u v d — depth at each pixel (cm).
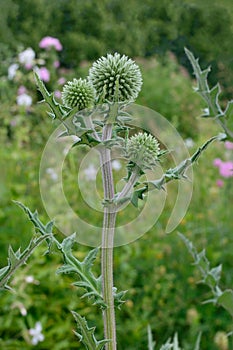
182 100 342
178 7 407
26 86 236
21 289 144
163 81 360
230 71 376
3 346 141
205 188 197
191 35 405
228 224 186
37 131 221
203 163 210
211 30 397
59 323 150
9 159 192
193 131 326
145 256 177
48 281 157
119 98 65
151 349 81
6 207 172
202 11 398
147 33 417
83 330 63
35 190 188
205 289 167
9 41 380
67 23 412
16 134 203
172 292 174
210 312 161
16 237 163
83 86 63
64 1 409
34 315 153
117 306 65
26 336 142
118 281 166
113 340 64
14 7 388
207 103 71
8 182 183
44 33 398
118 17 420
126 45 416
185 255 175
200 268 77
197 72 72
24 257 62
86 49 407
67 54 406
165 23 414
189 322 155
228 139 71
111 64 66
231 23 391
